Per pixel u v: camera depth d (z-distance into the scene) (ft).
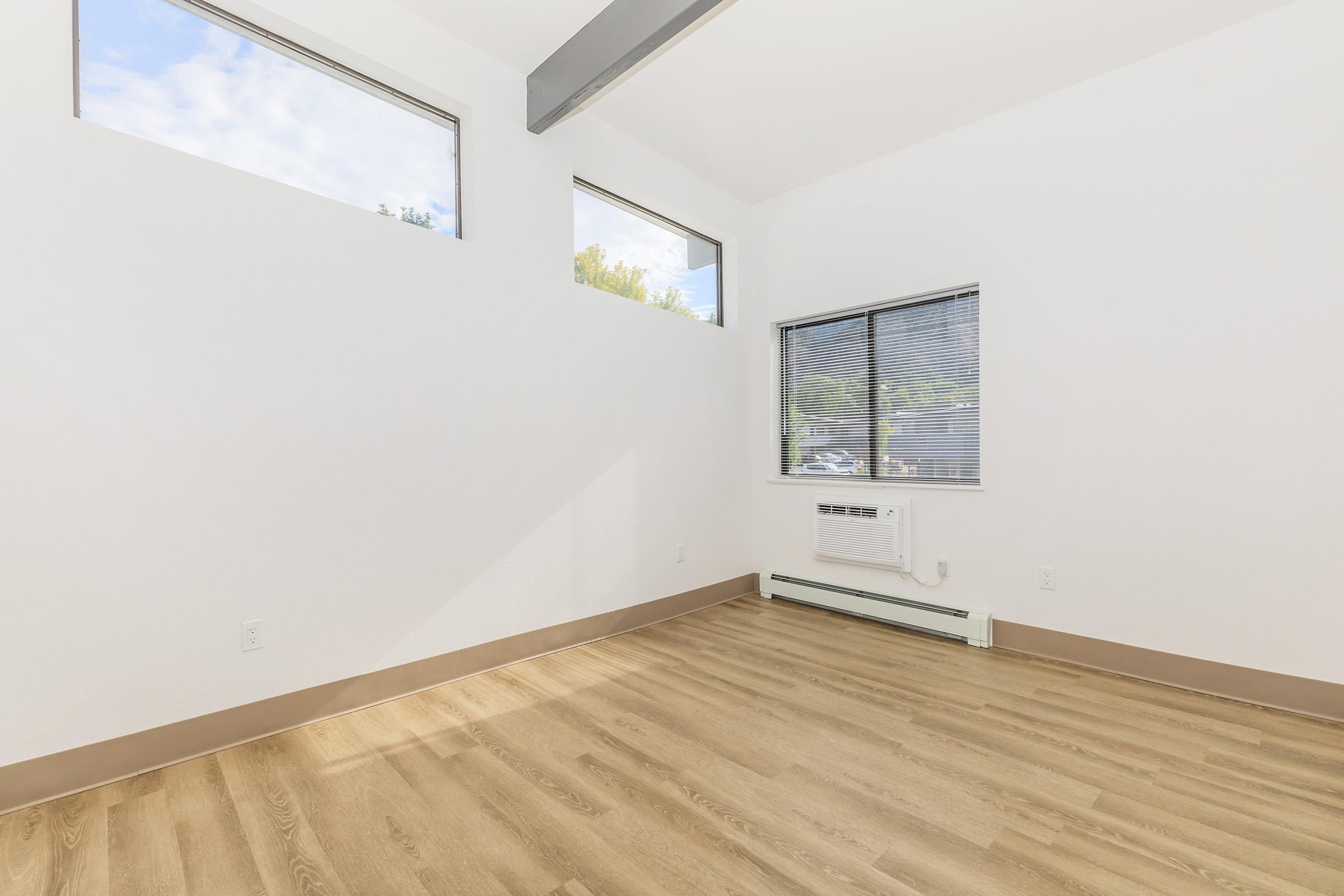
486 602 9.60
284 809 5.90
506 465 9.84
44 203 5.92
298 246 7.64
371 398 8.27
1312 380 7.99
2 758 5.74
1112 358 9.57
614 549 11.60
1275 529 8.25
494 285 9.66
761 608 13.61
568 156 10.73
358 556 8.16
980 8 8.27
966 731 7.54
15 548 5.78
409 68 8.51
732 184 13.79
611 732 7.54
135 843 5.38
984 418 10.95
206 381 6.91
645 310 12.27
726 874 4.98
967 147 11.21
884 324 12.69
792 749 7.10
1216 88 8.68
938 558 11.60
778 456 14.69
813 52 9.20
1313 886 4.80
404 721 7.82
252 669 7.27
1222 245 8.63
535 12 8.53
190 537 6.81
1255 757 6.87
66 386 6.04
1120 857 5.15
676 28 7.52
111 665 6.31
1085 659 9.82
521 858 5.20
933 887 4.80
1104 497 9.66
